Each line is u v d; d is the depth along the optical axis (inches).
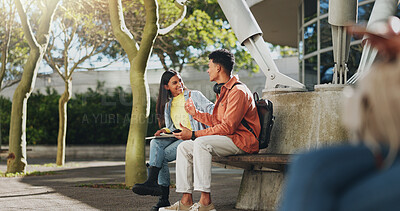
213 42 844.6
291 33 788.6
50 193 305.4
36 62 512.1
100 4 637.9
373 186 33.8
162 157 202.4
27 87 511.5
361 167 35.3
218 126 185.3
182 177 185.5
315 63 618.8
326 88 202.1
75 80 1089.4
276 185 203.6
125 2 690.2
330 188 35.0
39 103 1099.3
